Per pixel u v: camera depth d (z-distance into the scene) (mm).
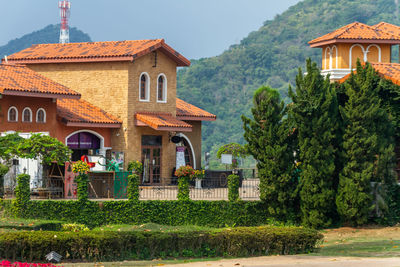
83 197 29547
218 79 108500
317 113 31172
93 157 34062
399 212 31984
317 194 30969
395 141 33562
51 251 22578
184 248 24312
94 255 22984
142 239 23688
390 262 21156
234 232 24625
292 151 31875
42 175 30953
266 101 31719
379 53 41625
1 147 29656
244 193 34188
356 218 31031
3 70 34812
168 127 37938
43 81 35312
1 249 22141
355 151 30953
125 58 37438
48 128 35250
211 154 94875
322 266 20703
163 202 30688
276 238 24594
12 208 29062
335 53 41781
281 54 114000
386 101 32906
